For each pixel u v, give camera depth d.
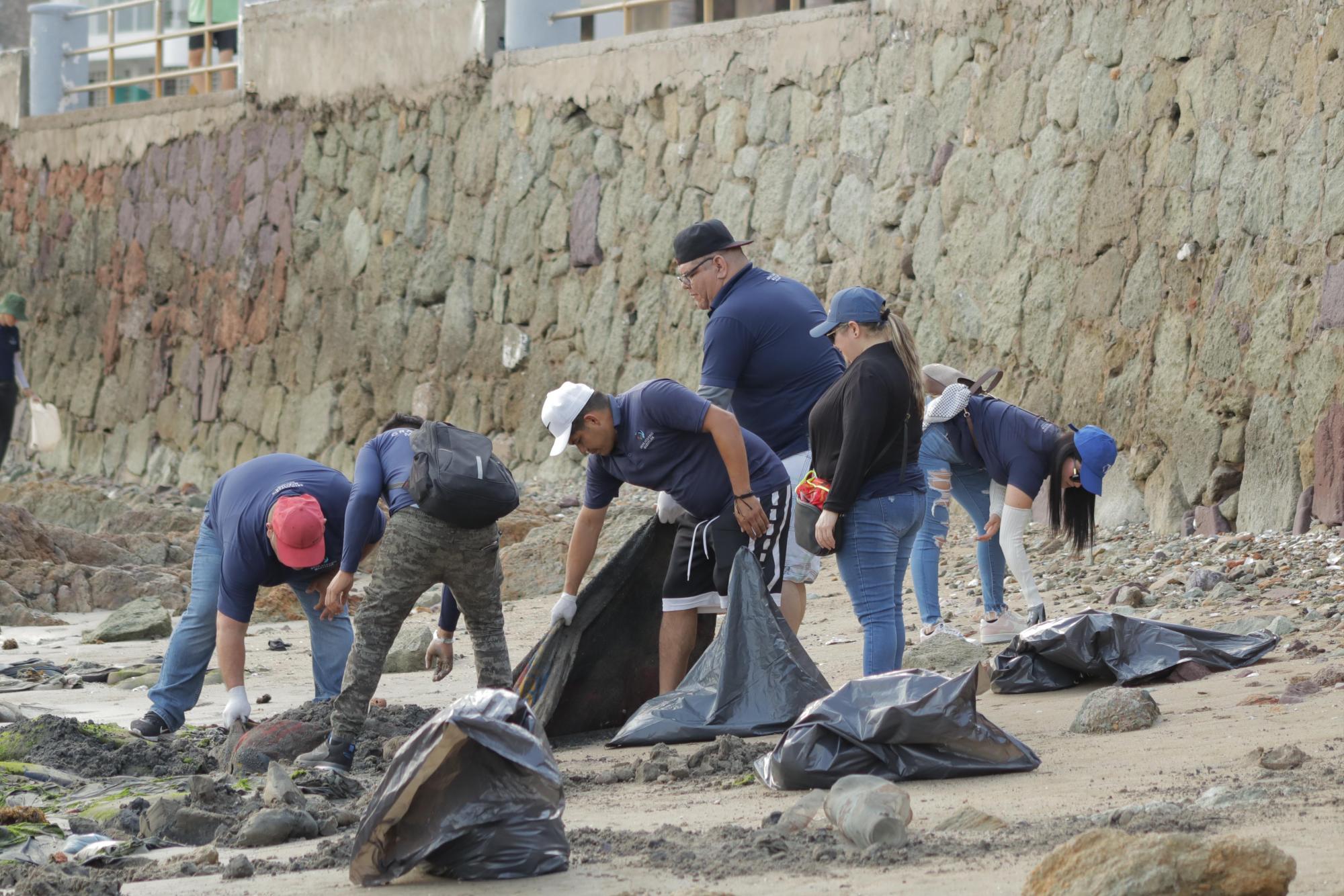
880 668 18.47
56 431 57.41
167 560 43.72
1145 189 35.72
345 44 61.34
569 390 19.83
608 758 18.64
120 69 99.38
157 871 13.42
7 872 13.30
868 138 43.62
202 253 67.94
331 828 15.05
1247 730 16.03
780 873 11.41
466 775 12.27
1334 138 30.94
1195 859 9.37
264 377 64.31
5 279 80.38
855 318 18.33
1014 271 38.81
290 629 34.28
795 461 21.72
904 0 42.75
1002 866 11.00
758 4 55.31
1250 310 32.53
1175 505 33.56
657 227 49.47
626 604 21.30
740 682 19.20
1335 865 10.17
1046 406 37.53
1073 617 21.00
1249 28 33.50
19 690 26.38
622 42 51.19
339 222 61.28
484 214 55.62
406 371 58.19
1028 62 39.19
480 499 18.20
